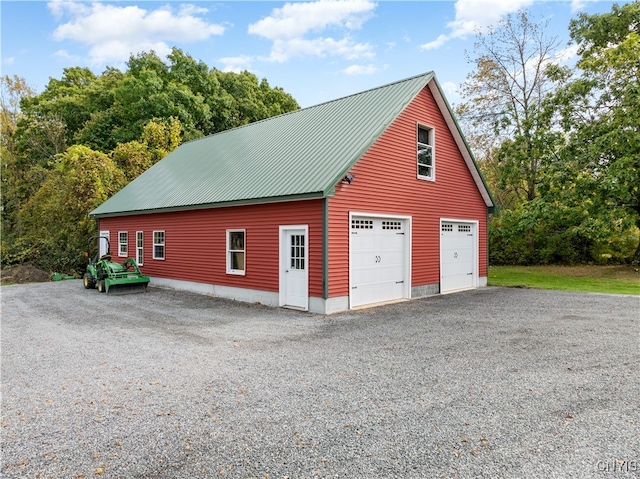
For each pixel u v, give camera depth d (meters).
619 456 3.44
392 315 9.86
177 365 6.09
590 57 19.11
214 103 33.72
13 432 4.04
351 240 10.72
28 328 8.85
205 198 12.77
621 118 16.12
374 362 6.14
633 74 16.86
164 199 14.76
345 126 12.37
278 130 15.12
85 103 32.97
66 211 23.28
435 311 10.38
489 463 3.35
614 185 15.80
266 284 11.45
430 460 3.41
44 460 3.50
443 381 5.30
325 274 9.96
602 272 19.12
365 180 11.02
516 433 3.86
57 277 20.67
